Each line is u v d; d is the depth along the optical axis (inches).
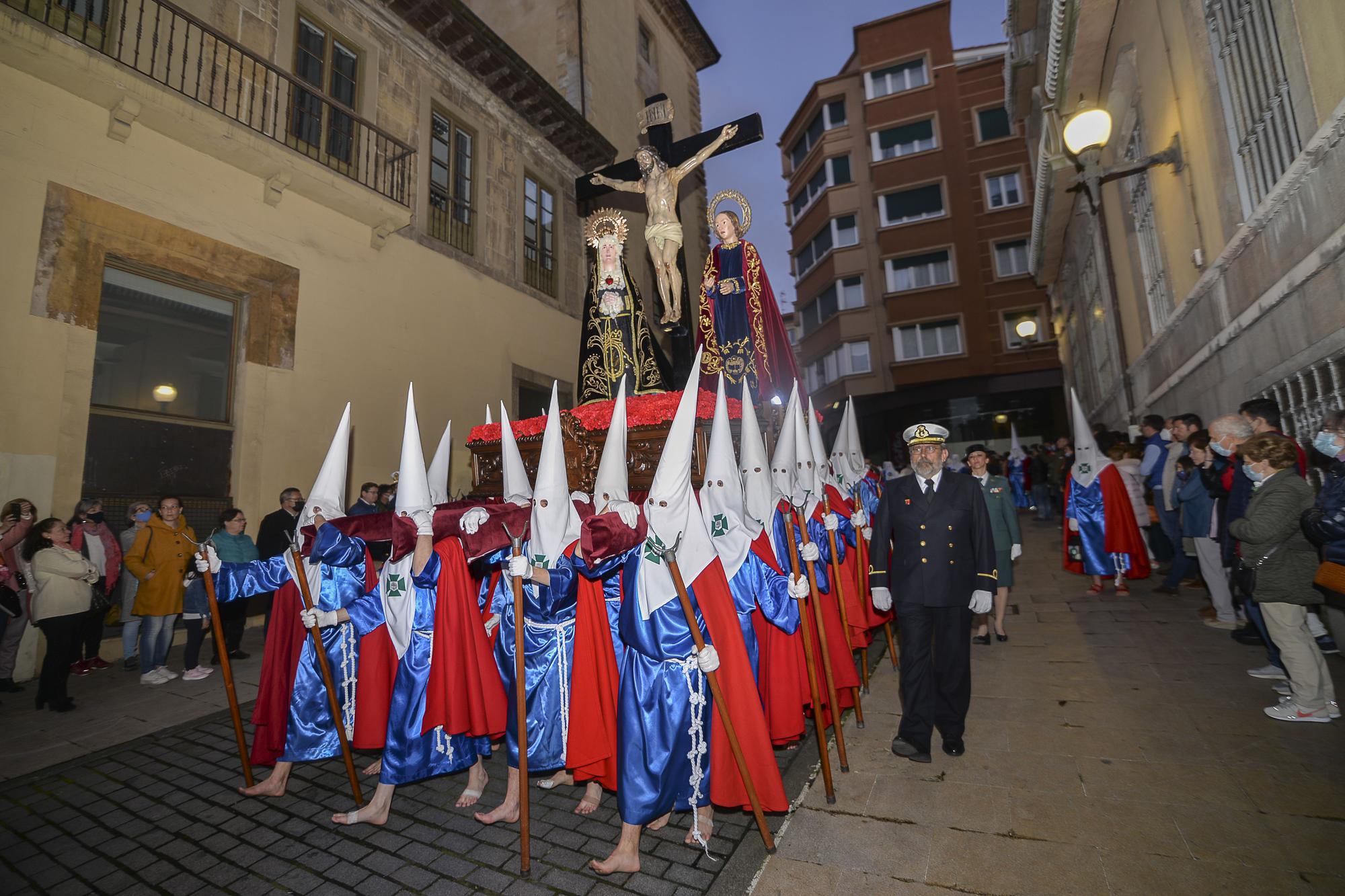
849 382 987.3
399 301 410.0
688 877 114.5
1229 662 197.3
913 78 992.9
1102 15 368.8
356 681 156.9
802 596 141.1
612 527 120.0
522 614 125.8
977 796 132.8
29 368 257.9
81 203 275.1
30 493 254.8
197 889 118.8
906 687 151.9
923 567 150.9
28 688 242.5
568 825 135.7
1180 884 102.1
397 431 398.9
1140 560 292.4
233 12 336.2
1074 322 730.2
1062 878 105.7
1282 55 207.3
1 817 147.3
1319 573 143.1
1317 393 202.8
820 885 108.7
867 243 1000.2
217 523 319.3
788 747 164.1
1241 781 129.6
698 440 193.9
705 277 268.5
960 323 940.6
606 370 251.9
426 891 114.7
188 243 308.8
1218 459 210.5
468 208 476.1
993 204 941.8
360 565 158.1
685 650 120.7
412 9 425.7
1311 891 98.3
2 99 256.5
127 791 158.7
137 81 275.4
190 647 252.1
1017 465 716.7
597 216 264.7
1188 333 323.0
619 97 647.8
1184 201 303.7
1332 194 179.5
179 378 312.2
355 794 149.9
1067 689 187.2
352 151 390.6
